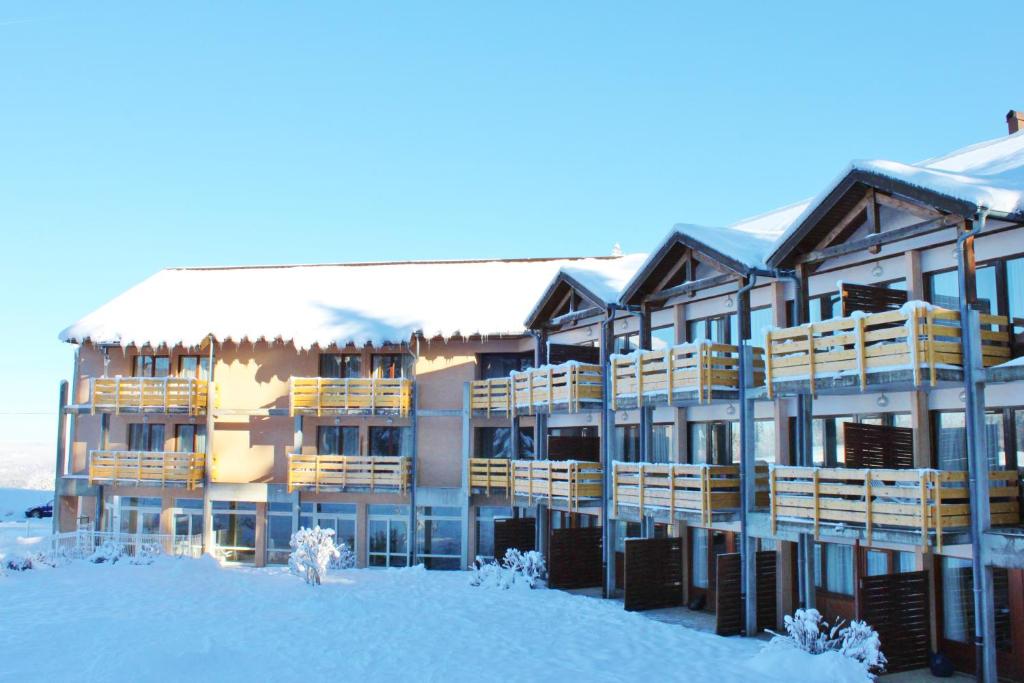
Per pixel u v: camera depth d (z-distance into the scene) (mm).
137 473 31125
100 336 31625
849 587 18359
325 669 16609
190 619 21047
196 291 34844
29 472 152250
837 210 17359
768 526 18219
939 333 14539
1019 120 21703
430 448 31234
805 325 16703
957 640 15883
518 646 18234
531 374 26531
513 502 28000
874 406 17641
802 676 15117
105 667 16344
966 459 15812
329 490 30438
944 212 15102
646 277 22375
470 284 34031
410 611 22047
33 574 27328
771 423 20109
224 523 31875
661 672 16016
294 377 30750
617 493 22359
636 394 21547
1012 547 13711
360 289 34375
